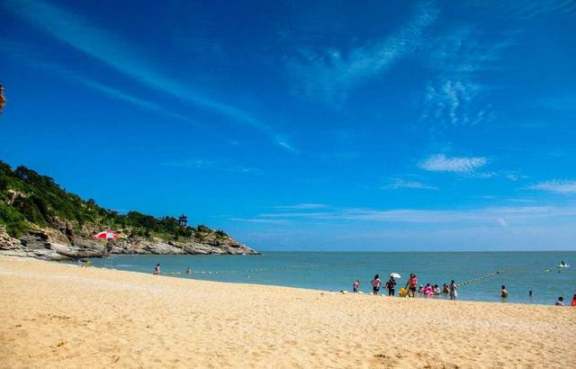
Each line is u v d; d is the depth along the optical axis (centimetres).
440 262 14225
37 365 730
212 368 789
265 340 1042
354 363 870
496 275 7756
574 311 1873
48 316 1142
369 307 1892
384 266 10988
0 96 1019
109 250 13662
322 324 1322
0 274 2270
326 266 10762
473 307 1986
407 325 1362
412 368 852
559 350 1032
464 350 1015
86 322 1112
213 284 2845
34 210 11531
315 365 845
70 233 12481
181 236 19650
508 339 1160
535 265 11906
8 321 1030
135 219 18650
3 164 13038
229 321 1286
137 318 1229
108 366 761
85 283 2153
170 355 853
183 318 1284
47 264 3844
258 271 8156
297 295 2331
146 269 7631
